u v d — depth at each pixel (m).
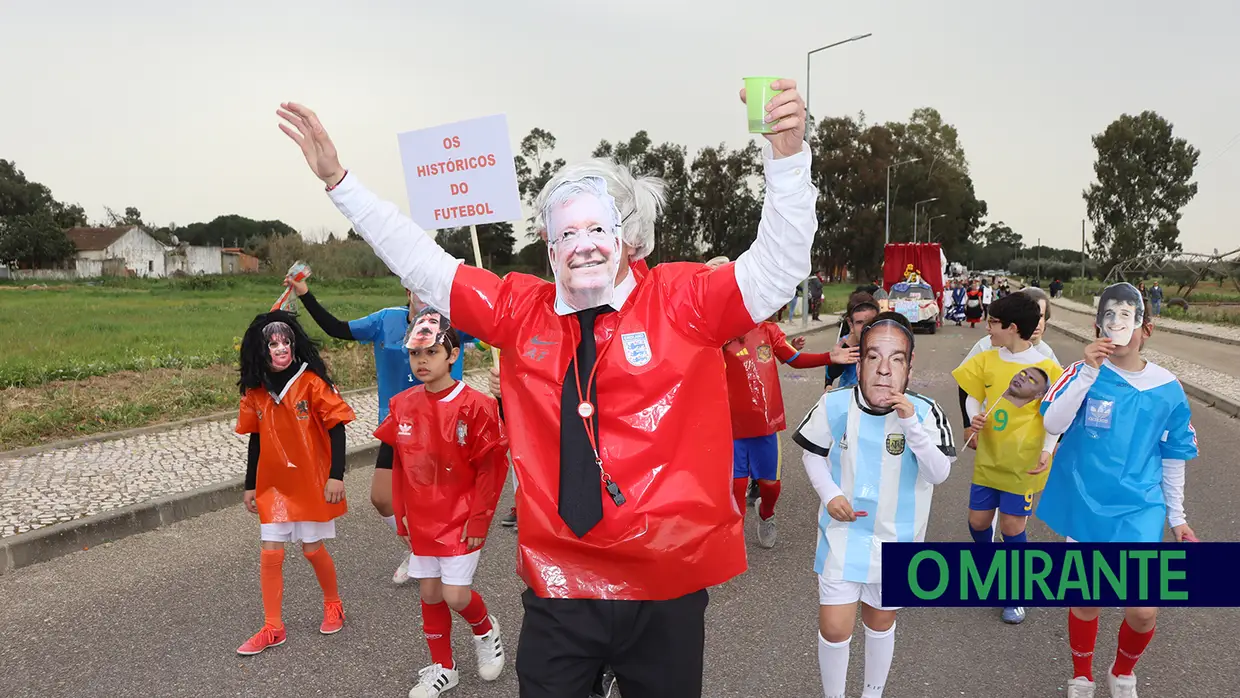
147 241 78.56
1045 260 102.25
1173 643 4.19
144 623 4.48
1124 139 72.06
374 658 4.08
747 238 73.31
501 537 5.93
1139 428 3.43
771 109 1.86
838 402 3.26
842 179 79.38
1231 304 43.00
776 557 5.57
